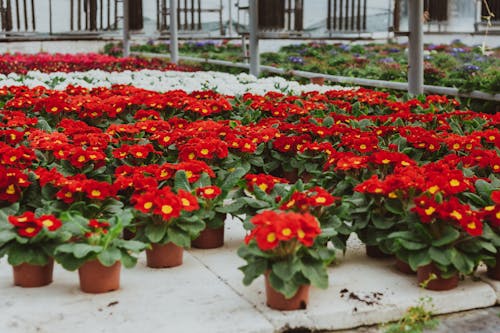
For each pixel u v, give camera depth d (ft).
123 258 6.66
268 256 6.31
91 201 7.77
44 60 24.71
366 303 6.61
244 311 6.46
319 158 10.14
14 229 6.75
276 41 44.29
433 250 6.81
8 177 7.88
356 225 7.49
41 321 6.27
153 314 6.40
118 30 32.45
